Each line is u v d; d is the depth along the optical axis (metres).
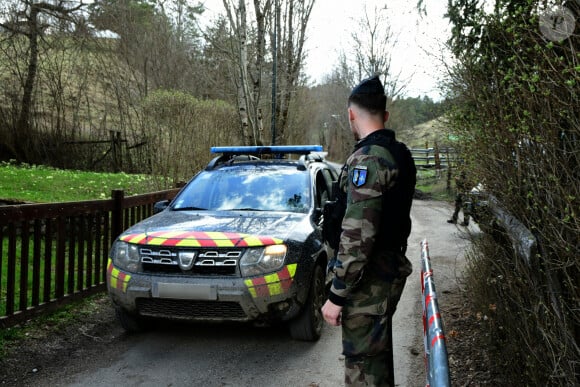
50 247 4.76
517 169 2.54
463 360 3.79
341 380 3.68
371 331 2.32
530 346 2.55
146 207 6.79
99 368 3.85
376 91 2.43
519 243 2.38
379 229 2.24
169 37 28.42
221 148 6.10
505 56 2.69
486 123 2.84
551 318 2.29
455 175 3.86
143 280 4.08
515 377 2.90
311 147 6.25
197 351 4.20
